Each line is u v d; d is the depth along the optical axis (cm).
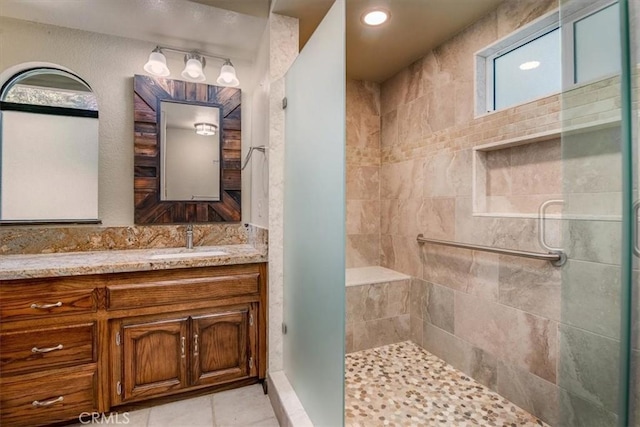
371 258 288
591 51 119
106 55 206
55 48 196
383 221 286
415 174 247
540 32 165
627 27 110
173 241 219
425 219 237
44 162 195
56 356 151
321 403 134
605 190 117
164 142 217
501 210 186
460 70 204
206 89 227
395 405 174
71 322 154
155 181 215
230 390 188
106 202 207
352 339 233
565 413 132
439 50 221
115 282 161
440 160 222
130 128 212
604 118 117
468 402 175
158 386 169
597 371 121
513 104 172
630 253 111
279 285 188
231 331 184
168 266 168
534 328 160
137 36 208
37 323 148
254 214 225
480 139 191
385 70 264
